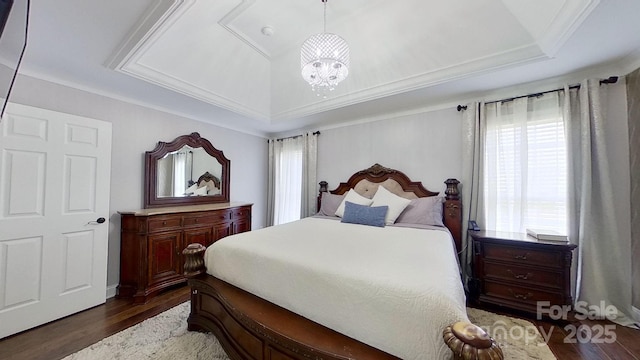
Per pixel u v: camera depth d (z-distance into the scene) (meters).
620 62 2.00
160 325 1.97
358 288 1.15
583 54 1.88
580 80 2.23
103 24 1.62
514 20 1.82
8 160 1.87
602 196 2.04
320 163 4.09
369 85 2.80
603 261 2.04
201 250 1.96
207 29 2.21
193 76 2.60
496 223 2.59
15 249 1.88
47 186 2.04
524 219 2.42
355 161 3.70
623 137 2.05
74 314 2.15
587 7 1.38
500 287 2.16
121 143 2.72
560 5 1.49
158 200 3.04
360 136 3.66
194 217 2.94
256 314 1.34
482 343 0.76
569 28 1.57
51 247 2.05
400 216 2.88
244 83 3.06
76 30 1.67
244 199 4.29
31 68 2.10
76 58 2.00
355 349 1.05
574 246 1.93
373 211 2.78
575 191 2.19
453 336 0.81
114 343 1.73
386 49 2.39
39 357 1.60
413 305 1.01
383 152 3.44
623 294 1.96
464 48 2.13
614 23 1.51
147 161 2.92
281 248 1.69
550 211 2.33
